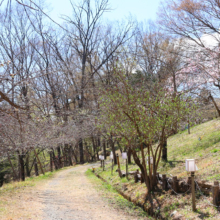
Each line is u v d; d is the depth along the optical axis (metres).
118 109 10.31
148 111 10.25
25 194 11.18
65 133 18.36
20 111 7.74
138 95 10.16
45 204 9.23
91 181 17.02
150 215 9.01
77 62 26.92
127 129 10.45
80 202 9.94
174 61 14.59
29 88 9.45
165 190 9.93
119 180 14.88
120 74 10.51
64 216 7.65
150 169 10.68
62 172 27.88
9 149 10.53
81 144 40.53
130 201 10.97
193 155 15.32
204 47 12.44
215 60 12.29
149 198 9.91
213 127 20.30
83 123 21.30
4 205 8.45
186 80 15.28
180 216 7.49
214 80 13.95
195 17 12.21
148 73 16.86
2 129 9.17
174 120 10.18
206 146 16.02
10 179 33.12
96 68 30.80
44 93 13.95
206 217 6.86
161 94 10.52
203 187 8.28
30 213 7.61
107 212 8.59
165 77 15.90
